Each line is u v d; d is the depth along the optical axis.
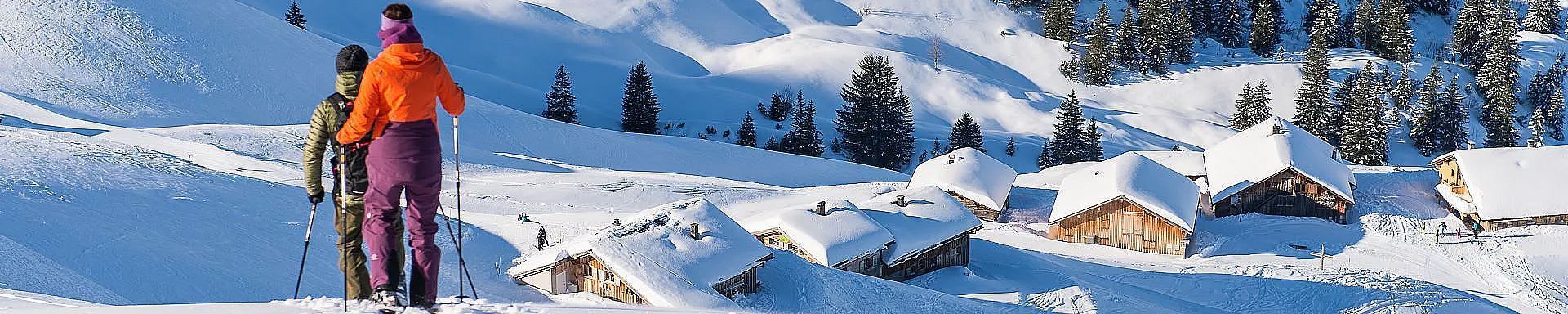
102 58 86.50
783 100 148.12
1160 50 163.25
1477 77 159.88
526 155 77.25
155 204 37.91
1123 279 48.72
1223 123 151.88
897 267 45.62
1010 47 177.38
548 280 35.62
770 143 127.50
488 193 58.50
